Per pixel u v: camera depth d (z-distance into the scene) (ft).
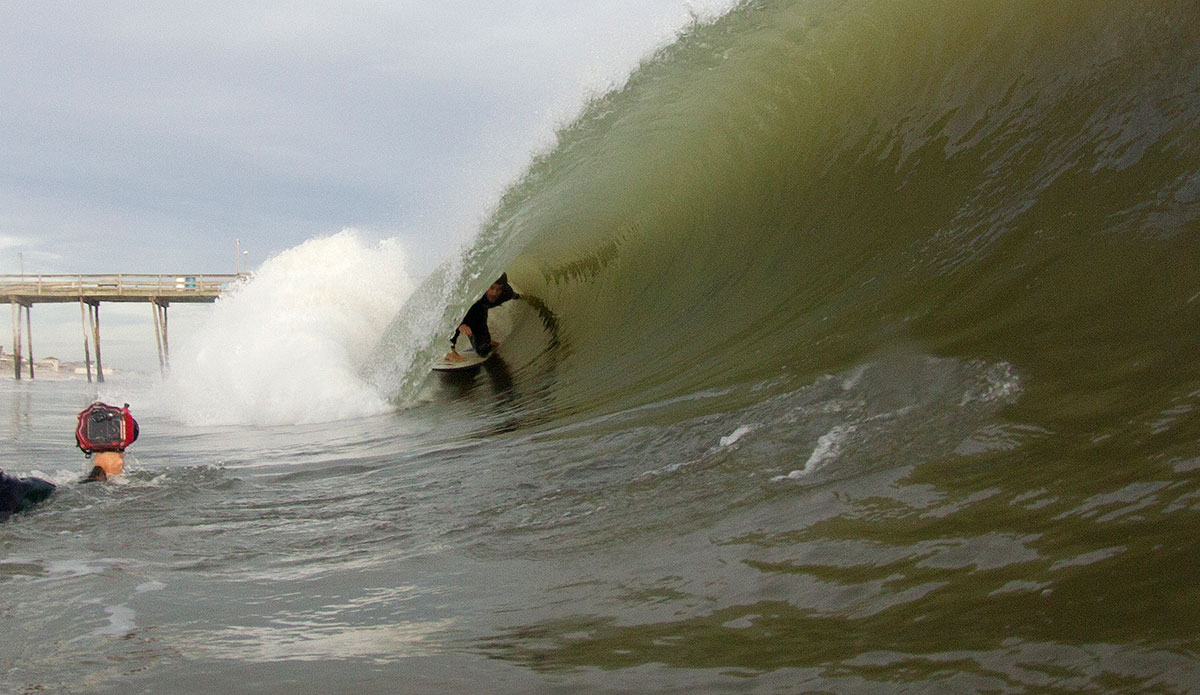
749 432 9.56
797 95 18.75
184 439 20.25
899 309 11.51
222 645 5.61
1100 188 10.86
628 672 4.59
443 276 25.02
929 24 15.71
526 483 10.43
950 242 12.64
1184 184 9.75
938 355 9.32
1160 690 3.49
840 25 17.47
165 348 113.80
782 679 4.24
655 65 21.56
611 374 18.30
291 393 24.14
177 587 7.16
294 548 8.57
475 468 12.25
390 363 25.00
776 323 14.84
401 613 6.17
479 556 7.63
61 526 9.71
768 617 5.06
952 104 14.96
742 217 19.76
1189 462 5.44
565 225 26.84
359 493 11.43
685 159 22.39
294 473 13.51
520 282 31.19
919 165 15.14
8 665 5.32
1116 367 7.30
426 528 8.99
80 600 6.79
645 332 20.74
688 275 21.29
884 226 14.84
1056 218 10.98
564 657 4.93
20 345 113.29
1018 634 4.18
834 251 15.79
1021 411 7.29
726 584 5.72
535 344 26.07
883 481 6.95
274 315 28.02
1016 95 13.87
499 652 5.14
